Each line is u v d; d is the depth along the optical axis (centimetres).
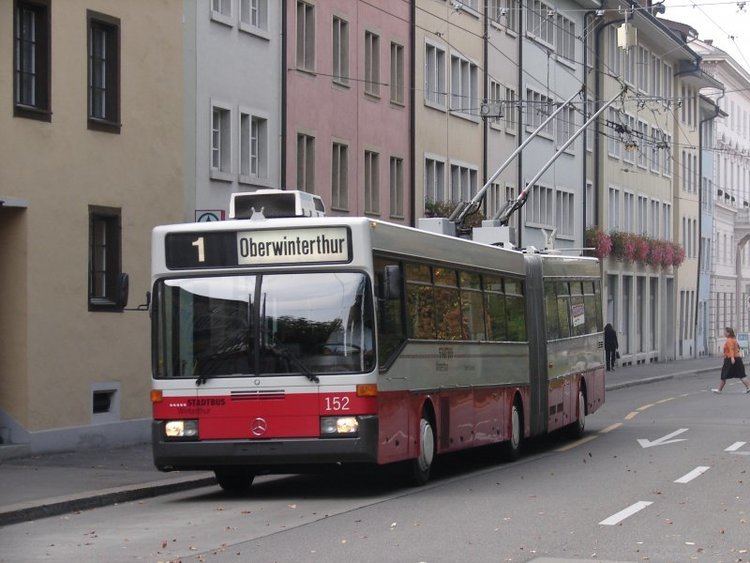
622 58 6550
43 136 2238
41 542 1276
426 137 4206
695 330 8219
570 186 5816
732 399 4031
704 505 1482
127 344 2445
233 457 1582
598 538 1223
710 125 8756
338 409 1571
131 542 1259
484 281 2092
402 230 1727
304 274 1605
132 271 2470
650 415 3347
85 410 2328
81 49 2336
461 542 1201
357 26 3722
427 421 1797
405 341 1703
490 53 4781
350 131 3669
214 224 1622
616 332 6575
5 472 1925
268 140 3180
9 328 2198
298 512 1474
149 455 2222
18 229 2195
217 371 1598
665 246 7231
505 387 2170
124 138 2450
